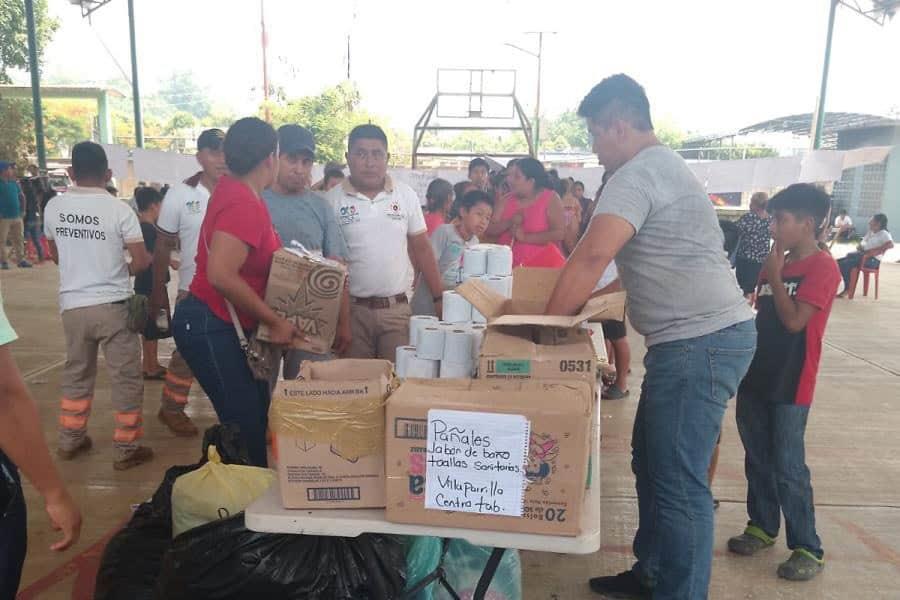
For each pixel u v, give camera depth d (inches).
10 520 59.2
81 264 143.9
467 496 58.4
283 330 102.8
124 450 148.6
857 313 373.7
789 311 104.2
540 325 70.9
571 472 57.0
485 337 71.1
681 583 84.3
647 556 102.9
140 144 688.4
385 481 61.0
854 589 109.6
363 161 138.1
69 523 60.4
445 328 85.0
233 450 92.1
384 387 61.4
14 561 59.6
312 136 134.7
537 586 109.0
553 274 98.5
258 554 67.3
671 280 81.3
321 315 105.0
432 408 57.5
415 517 59.4
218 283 97.2
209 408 193.5
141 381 150.9
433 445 58.0
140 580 80.4
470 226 168.1
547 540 58.3
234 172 103.1
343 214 139.6
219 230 98.1
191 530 70.5
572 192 329.7
